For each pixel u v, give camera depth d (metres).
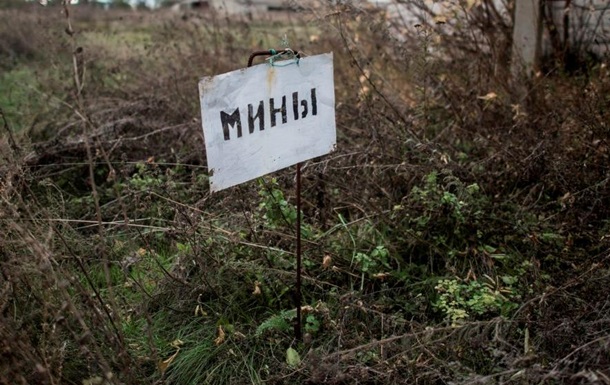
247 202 3.54
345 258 3.33
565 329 2.54
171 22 7.34
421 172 3.73
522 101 4.74
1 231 2.74
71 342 2.72
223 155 2.45
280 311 3.10
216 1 8.43
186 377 2.77
